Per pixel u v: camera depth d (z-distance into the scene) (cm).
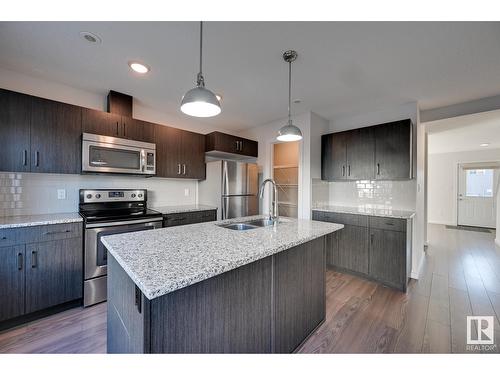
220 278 113
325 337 175
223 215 336
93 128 247
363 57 195
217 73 225
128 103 278
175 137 321
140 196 299
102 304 224
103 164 248
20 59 203
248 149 399
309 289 177
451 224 657
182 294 99
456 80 235
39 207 240
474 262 338
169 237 147
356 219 292
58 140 226
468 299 231
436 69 214
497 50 183
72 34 169
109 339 136
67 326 188
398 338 172
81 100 264
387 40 172
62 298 206
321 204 362
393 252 260
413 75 226
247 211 369
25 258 189
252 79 237
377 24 156
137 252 116
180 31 164
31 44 181
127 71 223
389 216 263
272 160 399
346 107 317
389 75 227
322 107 318
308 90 263
